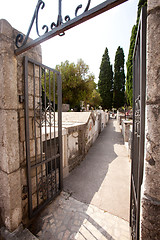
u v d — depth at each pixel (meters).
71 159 3.84
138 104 1.09
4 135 1.41
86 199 2.41
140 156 0.90
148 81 0.64
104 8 0.83
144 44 0.85
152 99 0.63
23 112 1.69
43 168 2.20
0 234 1.50
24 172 1.72
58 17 1.05
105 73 21.62
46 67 2.03
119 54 20.11
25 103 1.64
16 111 1.52
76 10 0.97
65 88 11.02
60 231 1.71
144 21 0.84
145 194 0.67
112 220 1.91
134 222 1.24
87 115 5.51
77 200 2.37
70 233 1.69
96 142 7.31
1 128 1.42
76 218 1.94
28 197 1.73
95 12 0.86
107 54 21.61
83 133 4.59
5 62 1.35
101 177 3.28
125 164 4.14
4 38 1.34
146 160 0.66
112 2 0.78
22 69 1.65
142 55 0.86
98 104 19.31
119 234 1.67
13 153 1.48
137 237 0.93
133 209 1.34
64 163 3.29
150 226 0.65
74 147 4.04
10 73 1.42
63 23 1.03
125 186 2.87
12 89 1.45
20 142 1.65
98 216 1.98
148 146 0.65
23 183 1.71
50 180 2.25
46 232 1.70
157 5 0.59
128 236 1.64
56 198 2.40
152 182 0.64
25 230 1.60
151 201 0.64
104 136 9.02
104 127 13.68
